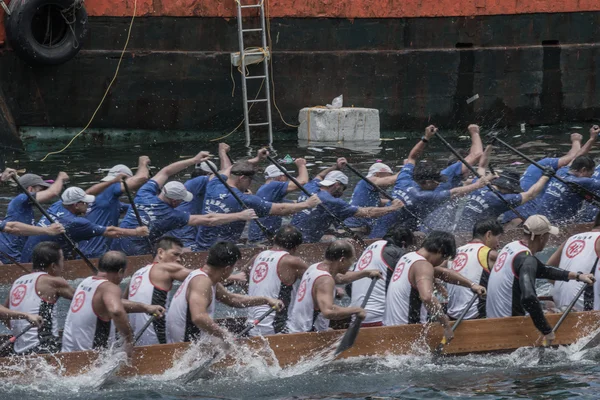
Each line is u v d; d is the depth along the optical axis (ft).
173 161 140.36
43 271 60.49
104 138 155.53
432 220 94.32
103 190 87.04
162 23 153.89
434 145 160.56
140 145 155.33
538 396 56.85
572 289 68.64
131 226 86.07
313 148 152.87
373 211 90.89
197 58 156.35
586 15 177.78
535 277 62.90
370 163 139.44
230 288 78.54
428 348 63.72
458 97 171.53
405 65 167.32
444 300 69.82
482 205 94.22
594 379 60.29
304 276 61.98
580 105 180.34
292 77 162.20
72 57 146.82
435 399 56.54
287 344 61.16
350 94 165.89
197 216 84.64
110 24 151.33
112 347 58.23
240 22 152.56
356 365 62.39
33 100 148.66
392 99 167.94
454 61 169.58
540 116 178.60
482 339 64.54
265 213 87.92
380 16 164.45
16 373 56.95
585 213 101.81
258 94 160.86
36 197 84.53
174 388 58.03
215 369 59.62
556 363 64.13
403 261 63.82
